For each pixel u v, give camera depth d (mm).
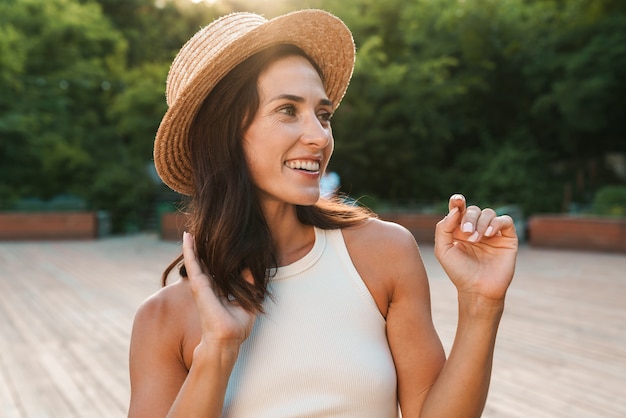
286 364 994
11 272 9352
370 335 1037
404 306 1074
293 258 1079
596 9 19016
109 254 11891
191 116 1056
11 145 17438
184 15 23203
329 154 1056
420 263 1104
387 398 1018
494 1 19875
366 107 16656
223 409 985
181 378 1026
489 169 18641
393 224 1136
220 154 1035
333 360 998
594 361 4293
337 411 985
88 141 19219
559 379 3898
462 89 18109
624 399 3537
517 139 20078
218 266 1002
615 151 20938
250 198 1021
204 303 929
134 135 18578
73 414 3422
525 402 3496
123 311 6258
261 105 1012
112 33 20609
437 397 1006
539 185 18359
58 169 17891
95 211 17266
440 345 1080
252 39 991
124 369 4215
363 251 1089
